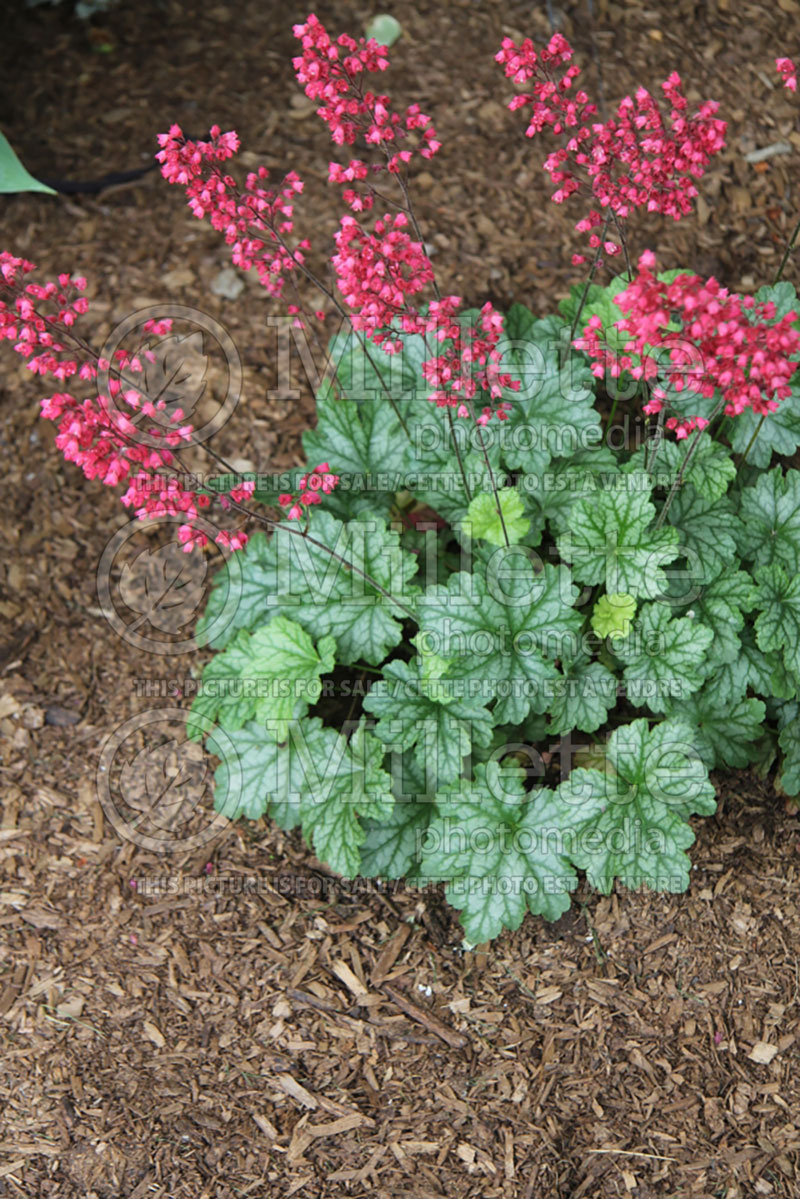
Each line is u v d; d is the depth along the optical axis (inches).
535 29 74.2
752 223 68.9
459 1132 56.9
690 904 59.6
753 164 70.1
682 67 72.2
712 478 59.7
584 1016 58.3
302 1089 57.7
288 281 69.9
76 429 53.3
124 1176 56.6
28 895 61.0
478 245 69.8
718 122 54.7
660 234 69.1
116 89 75.2
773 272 67.9
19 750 63.4
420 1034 58.4
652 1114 56.9
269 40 76.1
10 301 62.0
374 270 54.4
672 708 59.7
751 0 73.9
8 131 74.2
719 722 59.8
